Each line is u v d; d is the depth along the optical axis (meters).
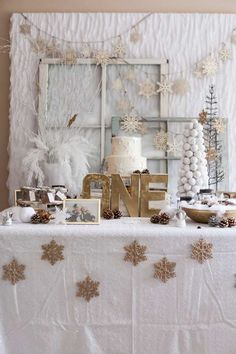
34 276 1.16
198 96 2.04
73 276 1.16
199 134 1.50
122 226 1.23
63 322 1.16
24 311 1.15
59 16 2.08
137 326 1.16
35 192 1.44
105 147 2.02
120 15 2.07
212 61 2.04
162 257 1.16
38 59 2.05
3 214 1.33
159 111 2.04
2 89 2.08
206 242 1.15
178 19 2.07
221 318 1.15
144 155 2.02
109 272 1.16
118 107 2.04
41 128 1.96
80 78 2.03
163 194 1.44
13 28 2.06
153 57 2.05
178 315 1.16
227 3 2.09
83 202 1.27
